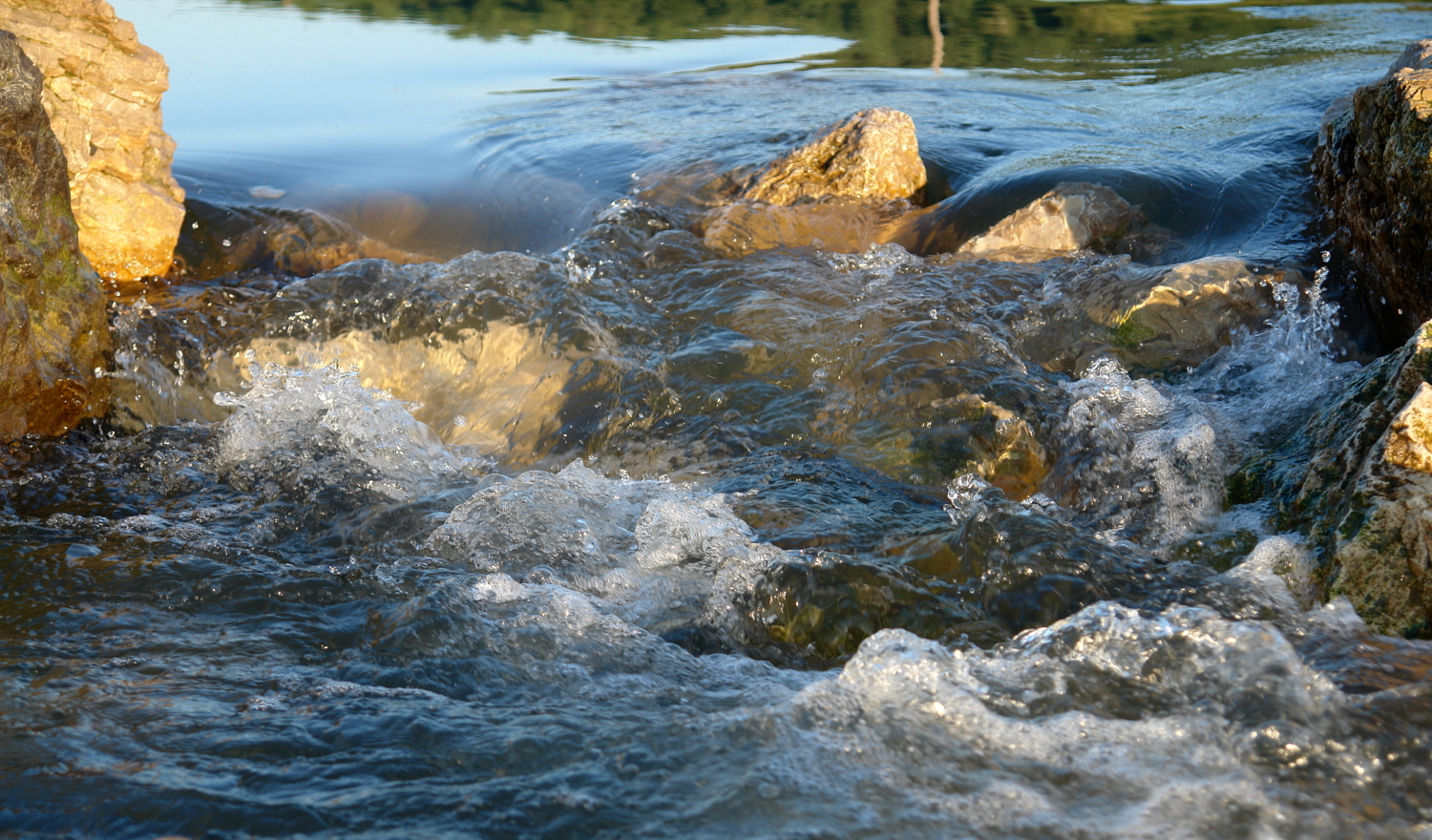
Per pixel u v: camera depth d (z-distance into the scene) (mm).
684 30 17141
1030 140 8234
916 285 5867
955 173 7684
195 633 3193
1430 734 2402
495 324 5645
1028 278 5895
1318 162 6191
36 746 2525
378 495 4371
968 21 16125
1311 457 3797
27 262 4613
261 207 7621
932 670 2770
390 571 3646
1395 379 3572
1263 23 13312
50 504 4180
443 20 18781
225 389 5441
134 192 6480
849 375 5078
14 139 4695
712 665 3049
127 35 6465
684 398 5074
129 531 3947
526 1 21016
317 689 2852
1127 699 2654
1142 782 2334
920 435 4582
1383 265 4672
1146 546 3762
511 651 3070
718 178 7738
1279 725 2453
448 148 9586
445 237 7844
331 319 5770
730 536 3857
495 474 4746
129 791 2340
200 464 4652
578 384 5250
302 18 18500
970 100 10133
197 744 2551
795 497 4199
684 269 6234
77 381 4852
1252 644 2713
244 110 11148
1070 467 4352
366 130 10320
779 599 3402
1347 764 2342
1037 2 17625
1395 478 3211
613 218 6789
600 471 4719
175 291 6391
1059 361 5160
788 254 6430
